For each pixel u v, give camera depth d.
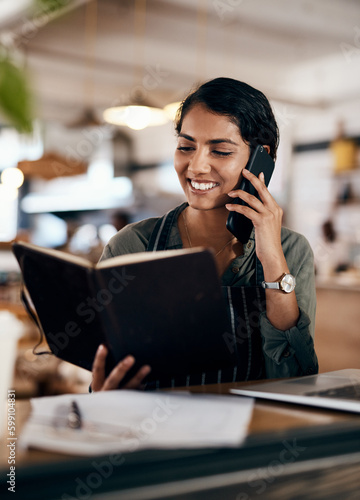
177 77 7.38
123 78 7.58
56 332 1.07
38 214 9.02
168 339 1.00
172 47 6.45
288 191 7.98
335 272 5.93
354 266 6.24
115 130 9.70
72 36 5.91
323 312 4.82
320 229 6.86
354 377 1.09
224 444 0.67
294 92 7.80
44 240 8.39
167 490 0.65
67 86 8.01
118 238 1.41
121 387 1.04
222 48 6.54
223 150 1.24
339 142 7.12
